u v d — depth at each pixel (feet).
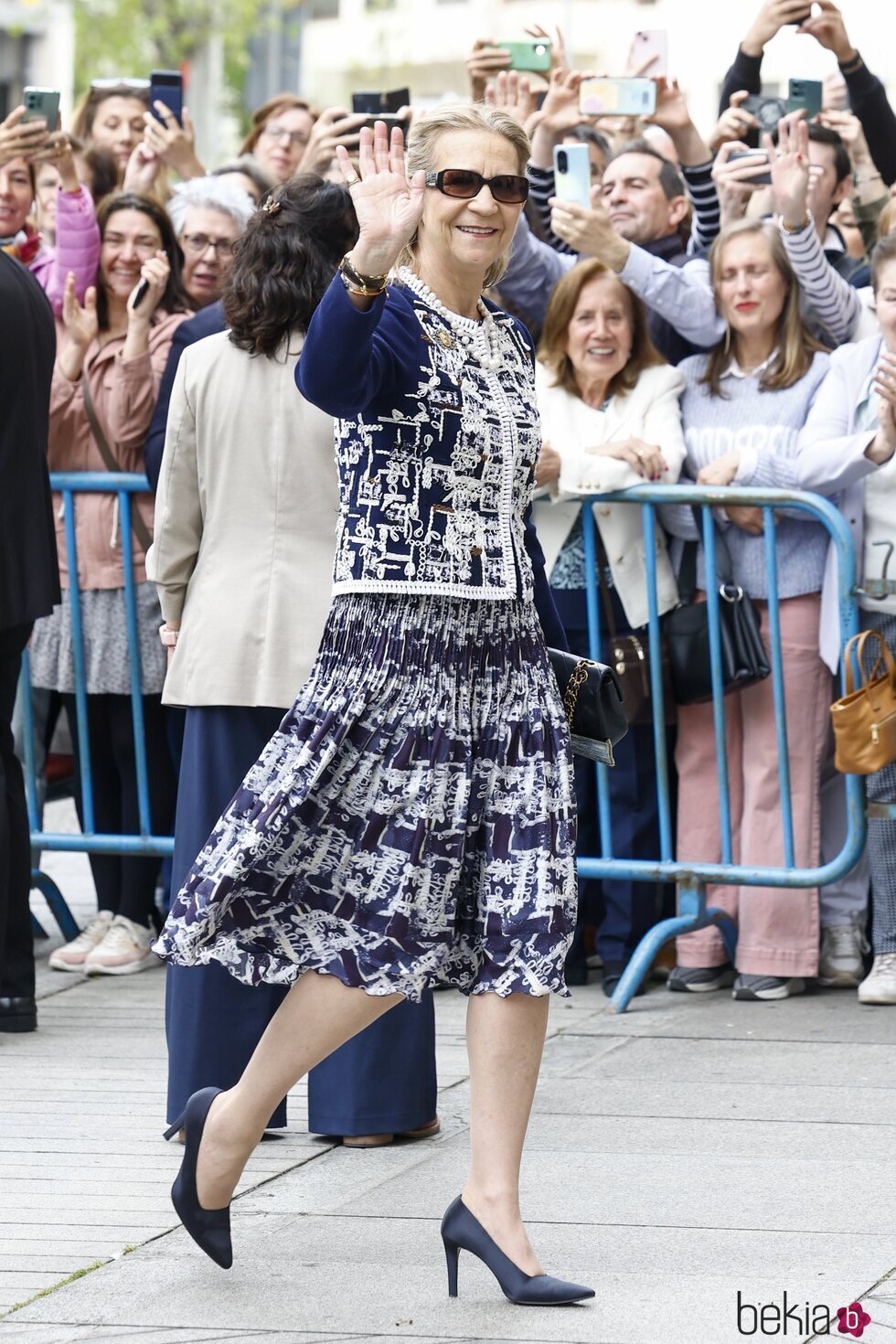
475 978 17.53
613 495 29.04
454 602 17.20
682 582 30.01
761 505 28.37
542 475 29.12
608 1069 25.36
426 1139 22.75
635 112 33.42
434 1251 18.76
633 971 28.76
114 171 37.76
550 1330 16.48
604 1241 18.67
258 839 17.17
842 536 27.96
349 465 17.30
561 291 30.17
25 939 27.99
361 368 16.19
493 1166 17.33
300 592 21.94
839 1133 22.17
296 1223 19.71
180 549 22.74
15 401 27.27
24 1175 21.48
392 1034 22.34
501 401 17.42
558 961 17.10
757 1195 19.98
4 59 125.29
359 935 17.29
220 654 21.90
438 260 17.53
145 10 123.85
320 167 34.12
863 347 29.32
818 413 29.27
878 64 102.01
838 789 30.12
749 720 29.50
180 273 32.83
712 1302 16.94
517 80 35.01
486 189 17.22
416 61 148.05
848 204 35.70
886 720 27.09
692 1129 22.49
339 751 17.21
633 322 30.19
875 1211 19.38
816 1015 28.14
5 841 27.27
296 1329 16.79
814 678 29.25
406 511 17.07
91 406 31.27
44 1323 17.11
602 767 29.35
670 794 31.17
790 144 29.53
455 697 17.20
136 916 31.94
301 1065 17.58
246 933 17.66
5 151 31.81
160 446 26.12
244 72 133.59
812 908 29.30
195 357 22.43
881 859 28.63
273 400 22.04
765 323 29.73
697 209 34.58
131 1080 25.46
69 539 30.96
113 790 32.60
